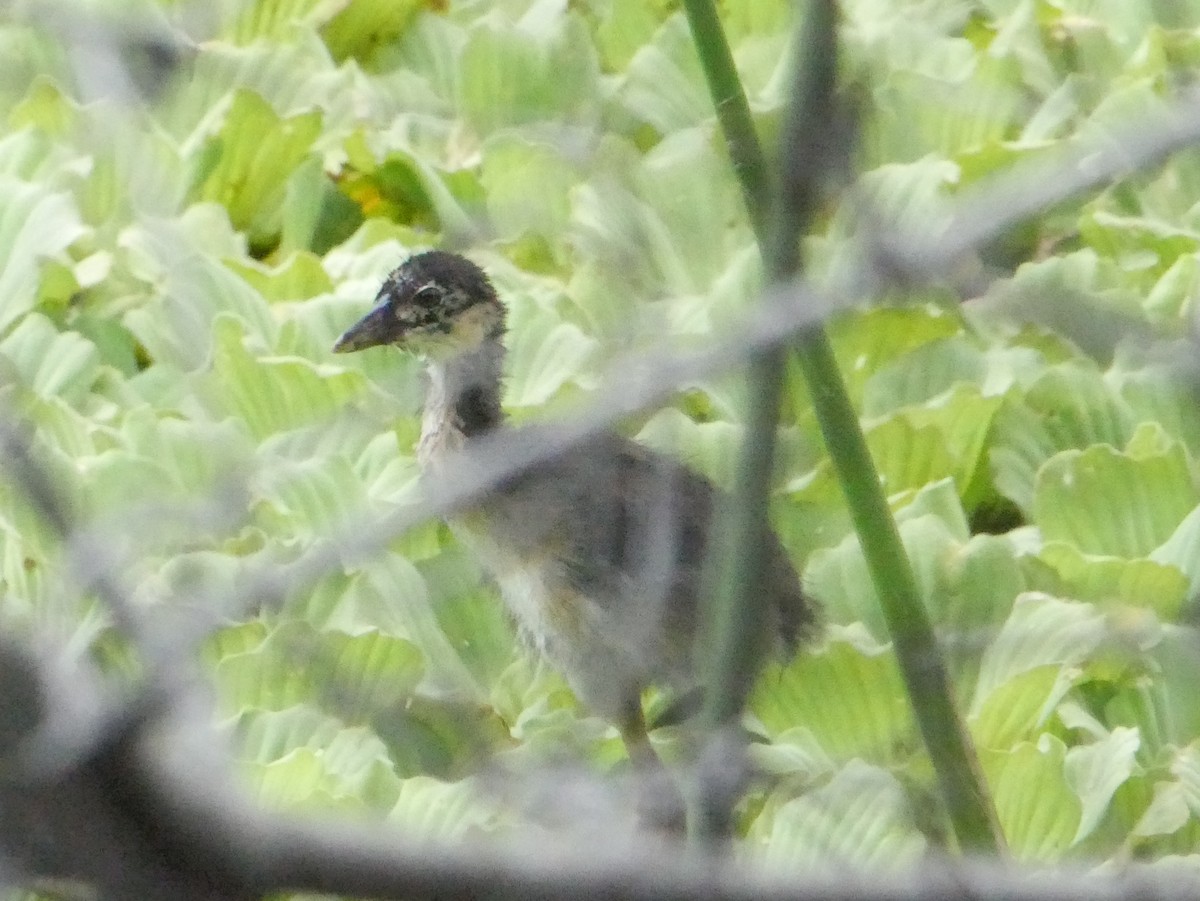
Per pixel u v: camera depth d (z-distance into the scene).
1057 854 9.98
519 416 12.11
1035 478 12.62
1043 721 10.71
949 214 12.34
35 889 3.79
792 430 10.84
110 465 11.81
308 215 15.41
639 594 10.09
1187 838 10.06
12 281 14.12
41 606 9.92
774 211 5.48
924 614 7.32
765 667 10.12
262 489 11.88
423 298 11.56
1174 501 12.26
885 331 13.36
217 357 13.20
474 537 10.67
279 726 10.18
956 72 16.75
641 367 5.73
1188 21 17.47
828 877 3.83
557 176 14.95
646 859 3.64
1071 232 14.39
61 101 15.26
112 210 14.91
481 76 16.48
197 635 3.88
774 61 16.47
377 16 17.67
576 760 8.33
